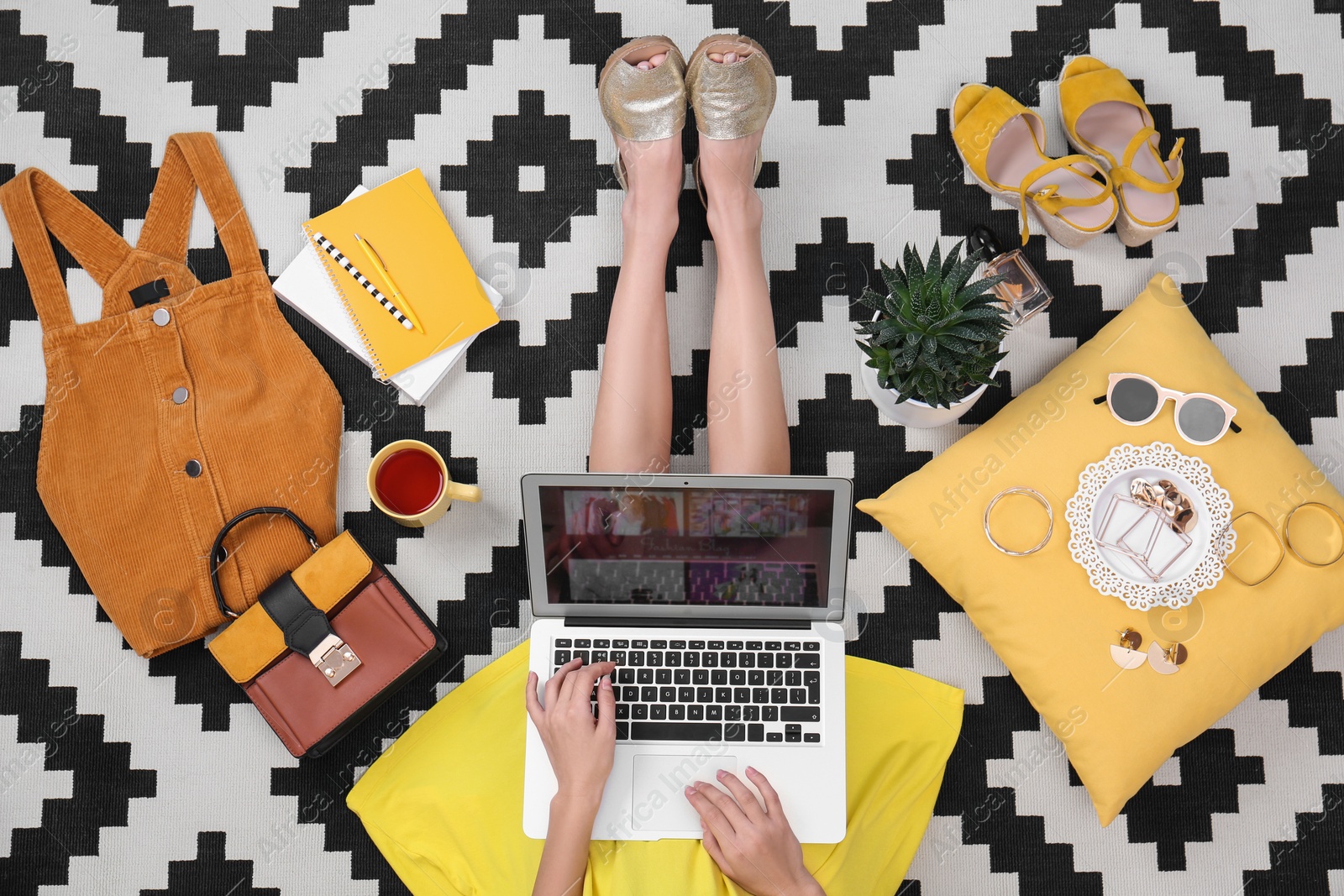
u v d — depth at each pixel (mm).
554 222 1473
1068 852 1382
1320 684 1410
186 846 1367
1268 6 1491
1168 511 1279
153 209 1436
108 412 1373
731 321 1337
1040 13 1499
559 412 1447
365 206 1423
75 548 1352
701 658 1211
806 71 1489
